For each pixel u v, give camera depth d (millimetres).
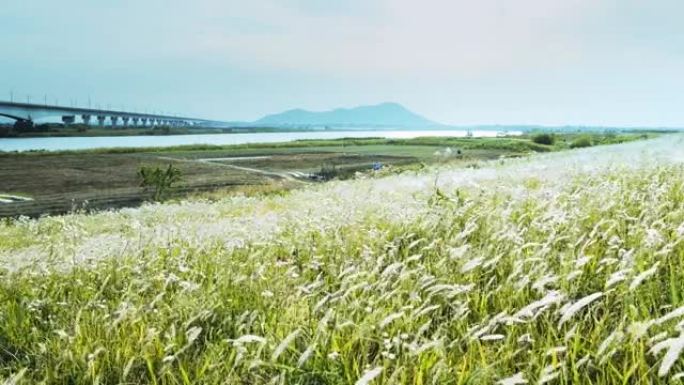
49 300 4723
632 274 3137
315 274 5066
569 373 2428
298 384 2660
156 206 25531
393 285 3789
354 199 10078
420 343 2895
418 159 94000
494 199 7367
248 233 7500
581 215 4867
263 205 18375
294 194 26062
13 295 5281
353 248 5668
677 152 14383
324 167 81375
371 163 87125
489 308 3385
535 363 2459
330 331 3146
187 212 19781
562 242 4391
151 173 48625
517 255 3963
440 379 2445
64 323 4086
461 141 180125
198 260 6102
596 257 3695
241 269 5230
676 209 5074
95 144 195125
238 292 4469
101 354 3268
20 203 47875
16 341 3838
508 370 2512
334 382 2662
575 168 11727
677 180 7398
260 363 2664
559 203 5977
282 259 6043
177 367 3096
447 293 3496
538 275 3496
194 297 4219
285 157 112000
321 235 6484
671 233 4152
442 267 4141
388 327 3162
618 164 11742
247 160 105375
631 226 4523
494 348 2840
